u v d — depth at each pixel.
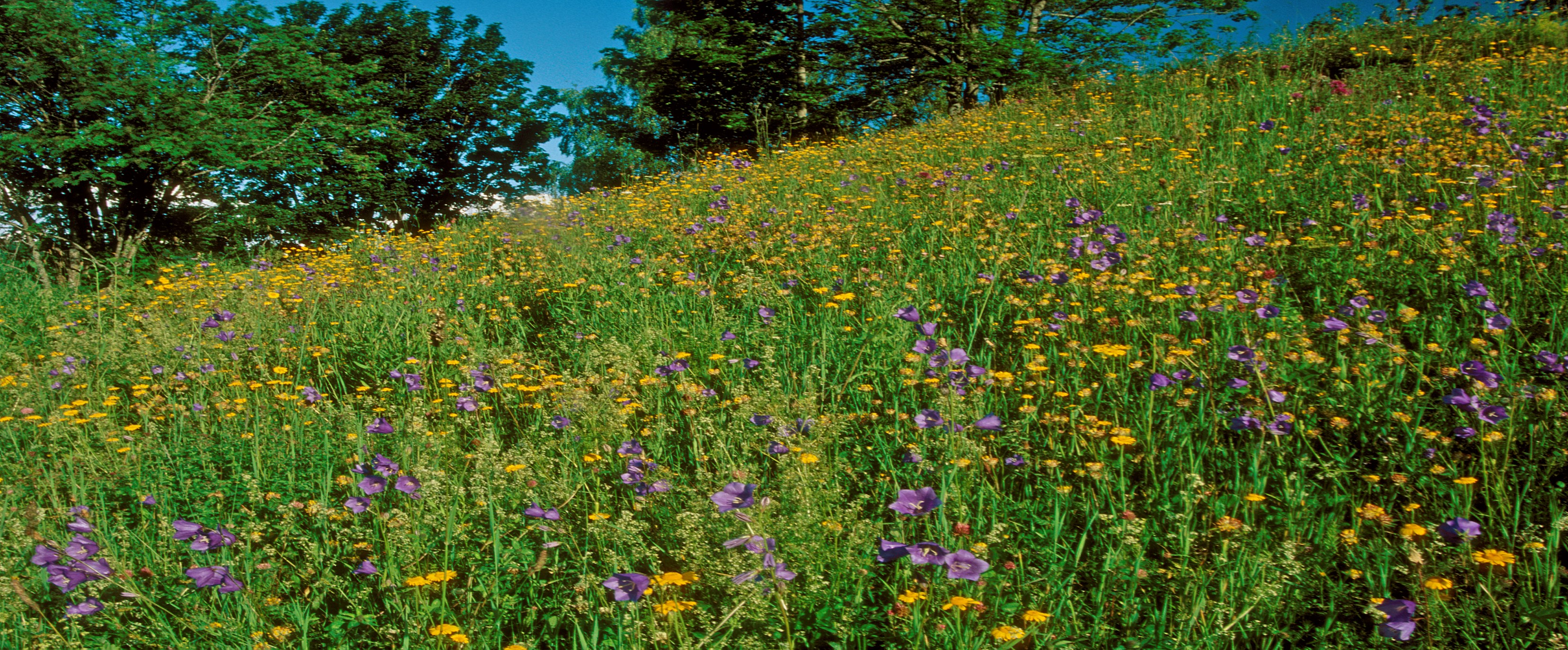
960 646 1.87
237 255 11.02
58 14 16.48
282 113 21.36
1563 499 2.43
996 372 3.69
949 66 21.42
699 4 26.31
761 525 2.22
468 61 33.03
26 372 4.67
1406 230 4.45
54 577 2.24
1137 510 2.59
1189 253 4.67
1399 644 1.96
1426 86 9.24
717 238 6.36
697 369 3.91
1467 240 4.24
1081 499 2.67
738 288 4.98
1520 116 7.00
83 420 3.77
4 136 16.14
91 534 2.61
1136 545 2.27
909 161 9.23
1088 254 4.60
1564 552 2.26
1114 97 11.89
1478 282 3.49
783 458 2.66
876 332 4.04
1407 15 13.51
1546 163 5.64
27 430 3.99
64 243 13.16
